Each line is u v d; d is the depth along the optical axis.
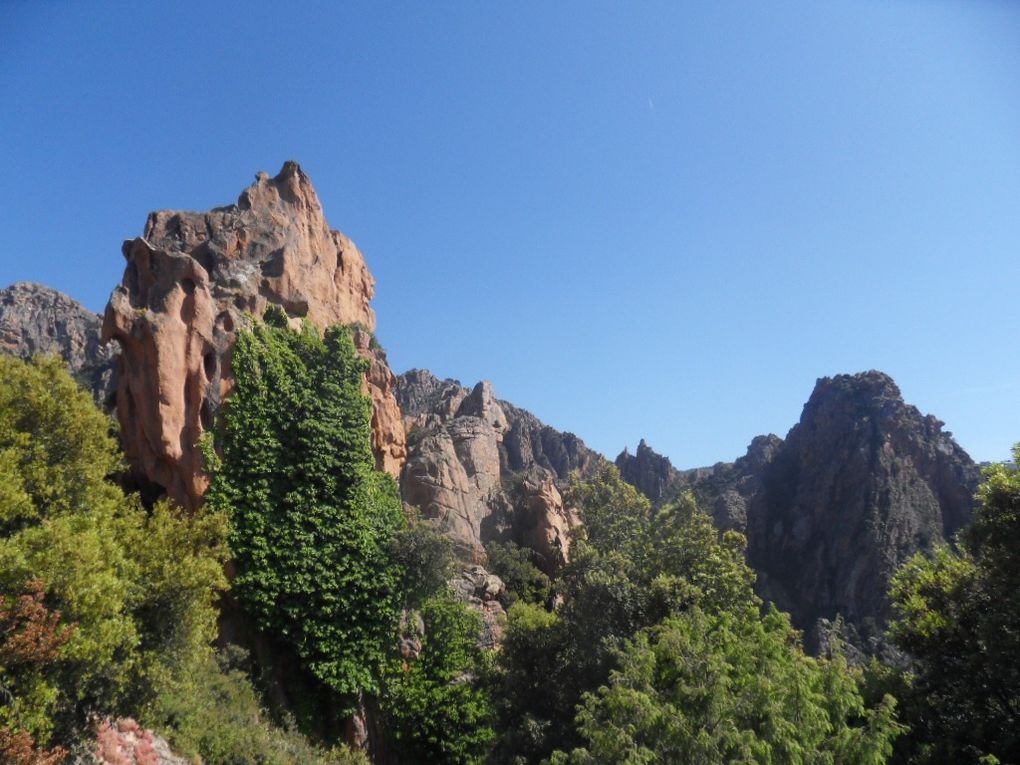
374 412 43.59
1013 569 22.97
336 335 36.47
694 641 21.50
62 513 20.16
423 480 55.94
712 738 16.97
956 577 26.45
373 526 34.50
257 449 31.42
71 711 17.41
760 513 104.00
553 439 124.62
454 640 35.94
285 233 41.16
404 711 33.38
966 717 23.92
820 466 100.94
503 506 63.16
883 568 83.62
